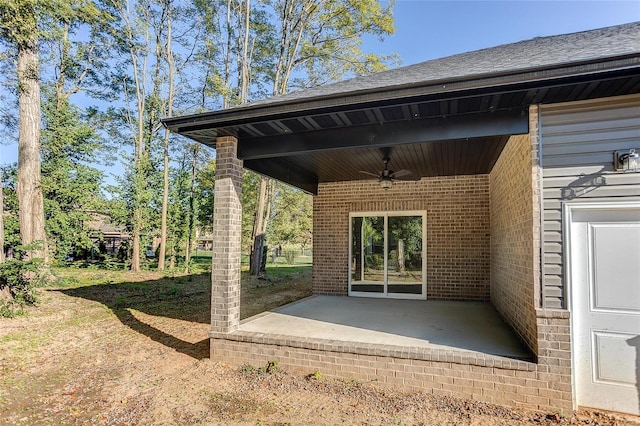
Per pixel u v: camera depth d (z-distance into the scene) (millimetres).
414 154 6551
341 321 5965
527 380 3656
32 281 8375
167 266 19141
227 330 4961
